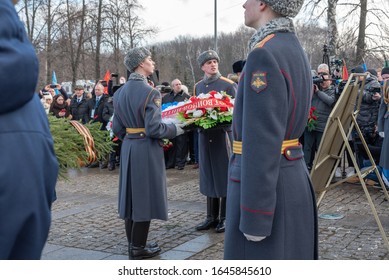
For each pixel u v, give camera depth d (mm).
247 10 2459
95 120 9875
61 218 5867
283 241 2293
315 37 19406
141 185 4191
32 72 1396
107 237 5000
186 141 9742
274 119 2158
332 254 4195
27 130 1426
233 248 2379
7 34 1359
